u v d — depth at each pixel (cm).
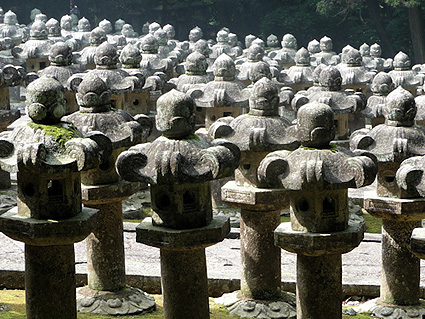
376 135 1338
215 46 3994
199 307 1115
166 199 1068
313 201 1086
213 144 1090
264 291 1373
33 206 1021
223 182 2017
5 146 1016
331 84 2283
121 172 1052
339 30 6228
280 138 1347
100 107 1343
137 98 2266
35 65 3450
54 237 1012
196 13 6531
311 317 1127
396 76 3128
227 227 1102
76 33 4384
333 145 1120
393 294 1383
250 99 1405
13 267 1555
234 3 6494
